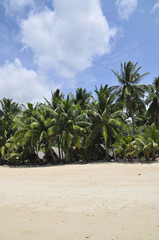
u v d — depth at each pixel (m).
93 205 5.92
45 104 35.66
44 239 3.47
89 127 30.56
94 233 3.72
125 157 28.31
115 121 28.61
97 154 34.00
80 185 10.14
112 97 31.95
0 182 12.34
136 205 5.71
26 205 6.15
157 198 6.47
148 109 39.06
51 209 5.61
